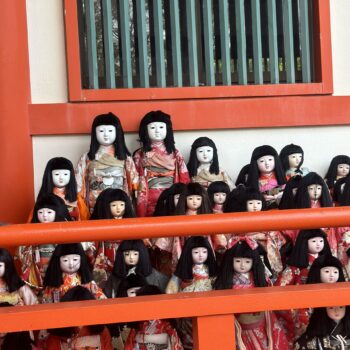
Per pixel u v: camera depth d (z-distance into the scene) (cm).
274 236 674
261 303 440
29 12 764
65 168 693
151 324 534
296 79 808
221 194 698
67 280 597
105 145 728
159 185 729
